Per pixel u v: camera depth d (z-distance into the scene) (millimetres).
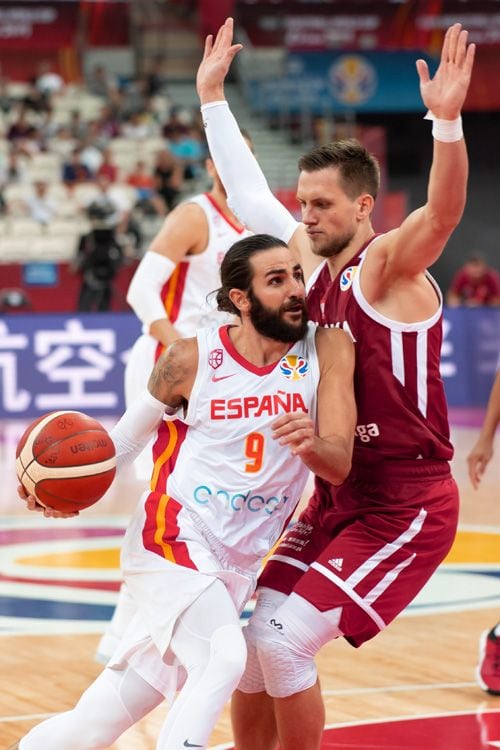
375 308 4836
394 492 4953
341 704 6348
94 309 20516
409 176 34094
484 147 34156
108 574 9594
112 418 19094
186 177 25875
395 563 4852
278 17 31797
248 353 4695
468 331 20516
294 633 4691
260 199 5734
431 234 4633
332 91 31344
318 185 4887
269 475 4660
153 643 4645
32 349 19125
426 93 4555
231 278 4656
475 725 5980
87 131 27625
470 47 4539
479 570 9602
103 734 4633
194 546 4590
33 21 32562
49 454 4609
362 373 4887
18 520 12102
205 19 33000
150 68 34000
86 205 23500
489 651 6523
